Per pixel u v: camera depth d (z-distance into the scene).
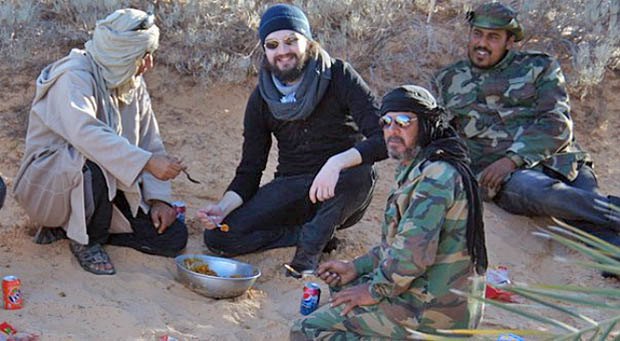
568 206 5.45
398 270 3.63
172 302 4.55
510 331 2.69
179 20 7.05
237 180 5.15
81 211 4.68
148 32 4.83
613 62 7.06
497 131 5.91
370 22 7.23
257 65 6.72
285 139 5.07
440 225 3.61
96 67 4.82
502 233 5.64
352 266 4.15
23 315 4.23
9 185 5.54
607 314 4.66
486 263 3.77
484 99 5.97
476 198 3.68
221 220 5.02
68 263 4.80
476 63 5.97
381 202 5.89
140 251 5.03
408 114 3.69
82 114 4.64
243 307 4.58
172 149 6.11
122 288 4.63
